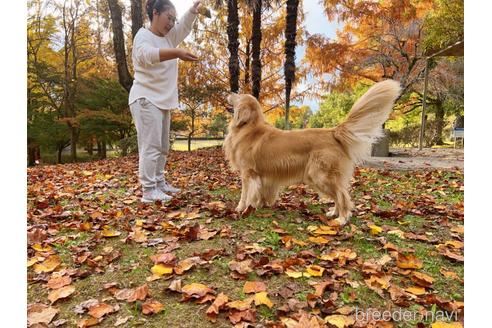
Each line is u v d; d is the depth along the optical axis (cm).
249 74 1482
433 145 1805
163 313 192
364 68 1562
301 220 338
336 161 332
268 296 205
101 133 1577
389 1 1452
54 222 347
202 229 311
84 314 194
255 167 364
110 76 1873
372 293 209
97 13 1830
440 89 1684
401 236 296
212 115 1662
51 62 1880
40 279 229
